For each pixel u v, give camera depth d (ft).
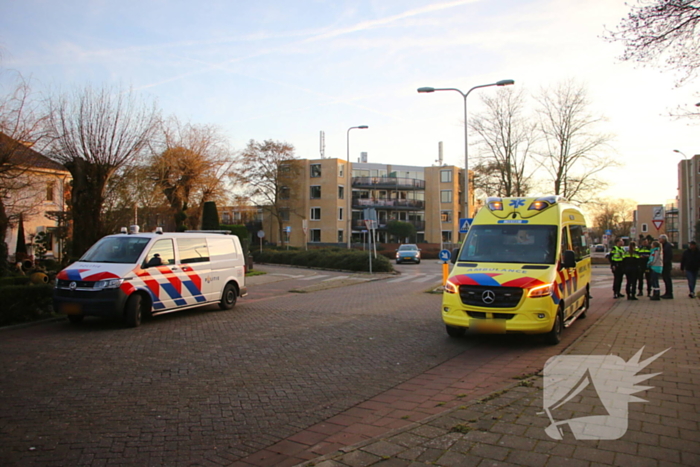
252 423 15.81
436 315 37.99
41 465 12.71
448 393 18.57
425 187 222.07
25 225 86.22
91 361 23.34
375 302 46.42
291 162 182.60
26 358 23.75
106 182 48.93
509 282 25.58
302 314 38.60
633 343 24.86
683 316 33.96
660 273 44.65
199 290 37.55
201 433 14.98
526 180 119.75
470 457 12.21
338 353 25.40
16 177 45.06
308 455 13.39
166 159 101.35
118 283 31.19
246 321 35.14
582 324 32.71
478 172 122.62
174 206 106.93
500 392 17.20
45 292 34.19
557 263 27.40
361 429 15.17
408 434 13.82
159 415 16.44
